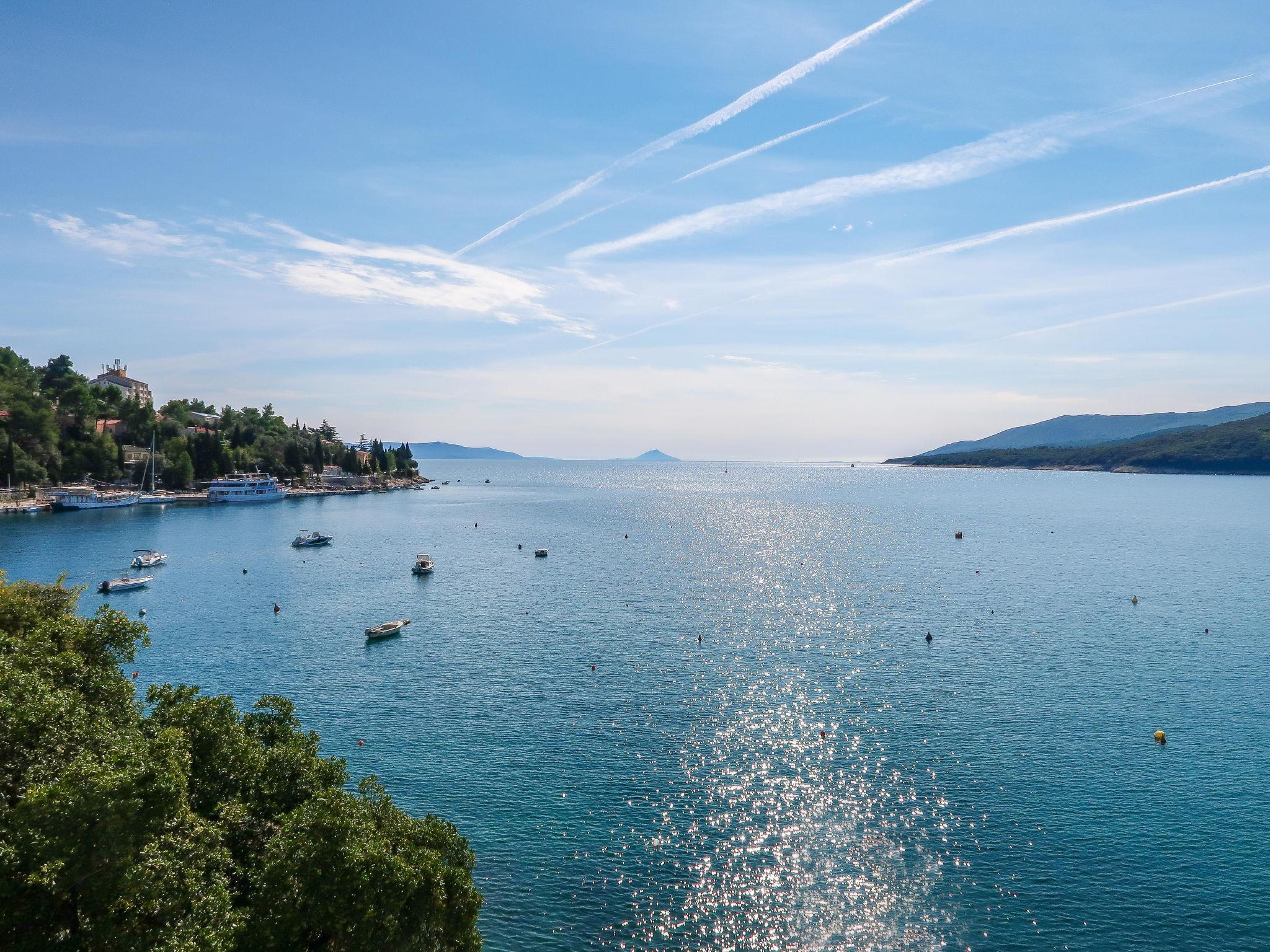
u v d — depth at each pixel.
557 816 55.59
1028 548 191.88
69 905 23.61
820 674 86.31
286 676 86.81
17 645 36.28
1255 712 73.50
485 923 44.47
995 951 41.78
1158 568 158.25
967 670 87.56
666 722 72.31
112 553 174.00
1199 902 45.44
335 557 179.62
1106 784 59.31
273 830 32.31
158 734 31.86
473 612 120.06
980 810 55.78
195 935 24.64
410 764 63.66
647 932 43.81
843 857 50.41
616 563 170.38
